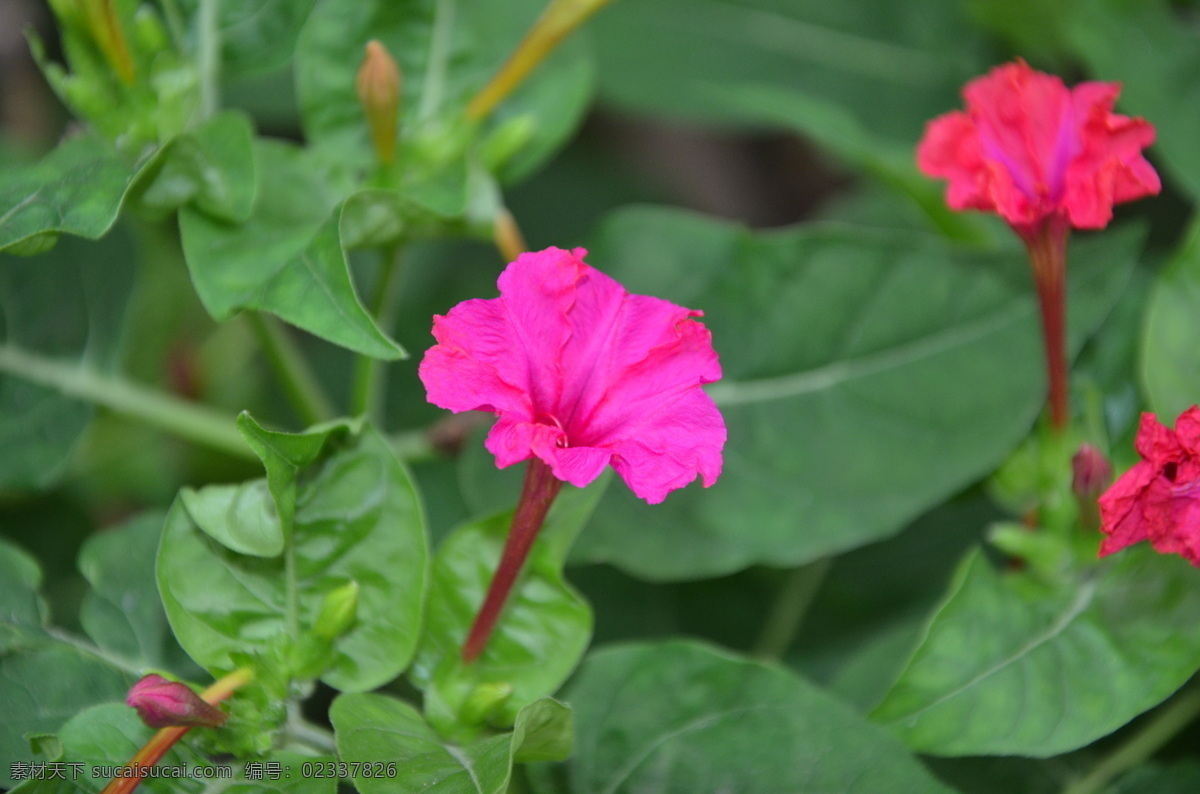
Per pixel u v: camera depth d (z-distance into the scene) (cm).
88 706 59
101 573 60
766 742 59
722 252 62
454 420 62
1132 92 63
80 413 63
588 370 57
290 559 58
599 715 59
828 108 64
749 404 62
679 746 59
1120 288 61
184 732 57
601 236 62
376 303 61
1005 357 61
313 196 60
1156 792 60
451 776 57
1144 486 57
